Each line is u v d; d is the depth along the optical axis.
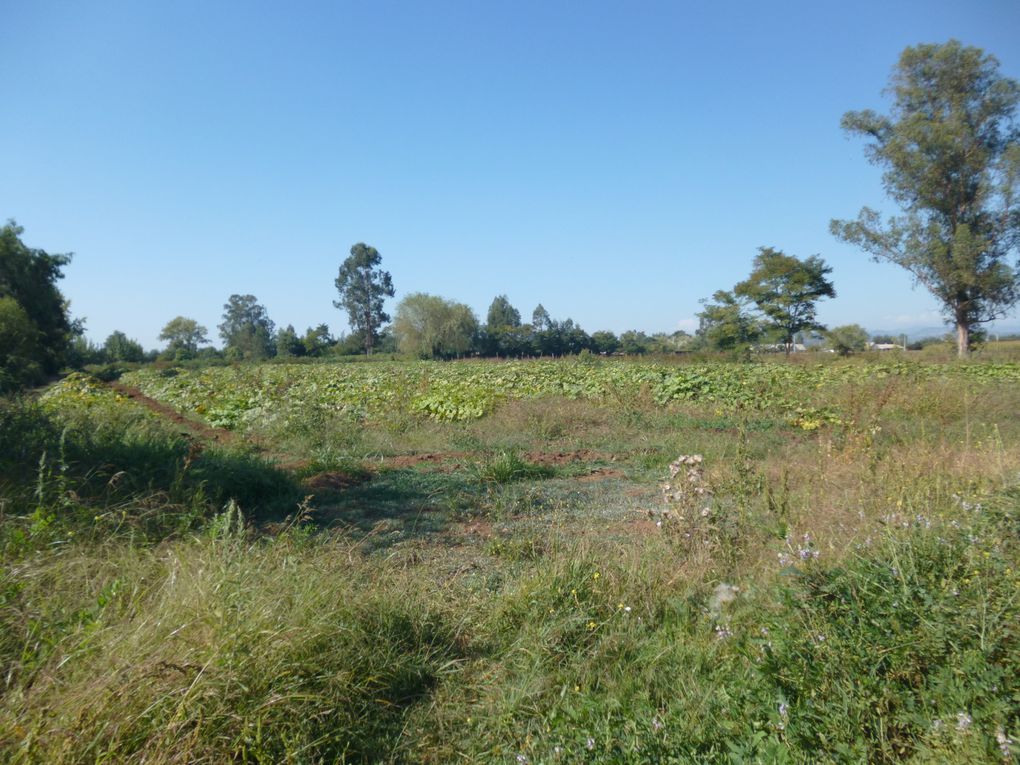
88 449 7.07
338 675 3.29
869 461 6.59
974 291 33.28
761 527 5.22
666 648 3.70
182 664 2.97
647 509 6.80
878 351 35.16
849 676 2.86
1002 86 31.61
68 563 4.12
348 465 8.88
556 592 4.30
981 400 13.27
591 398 15.44
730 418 12.88
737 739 2.80
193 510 5.91
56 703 2.79
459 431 11.93
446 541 5.94
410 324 58.50
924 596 3.06
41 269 39.81
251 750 2.74
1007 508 4.02
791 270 40.59
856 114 34.53
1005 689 2.59
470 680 3.67
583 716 3.12
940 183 33.31
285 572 4.05
